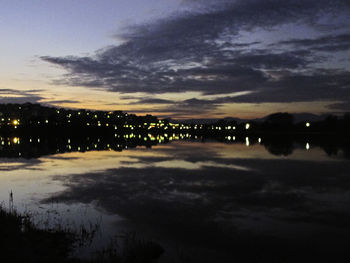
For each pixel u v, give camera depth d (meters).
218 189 22.17
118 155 46.69
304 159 40.75
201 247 11.87
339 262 10.77
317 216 15.88
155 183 24.30
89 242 11.98
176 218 15.32
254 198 19.53
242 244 12.20
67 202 18.14
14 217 14.02
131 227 13.92
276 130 169.75
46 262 9.57
